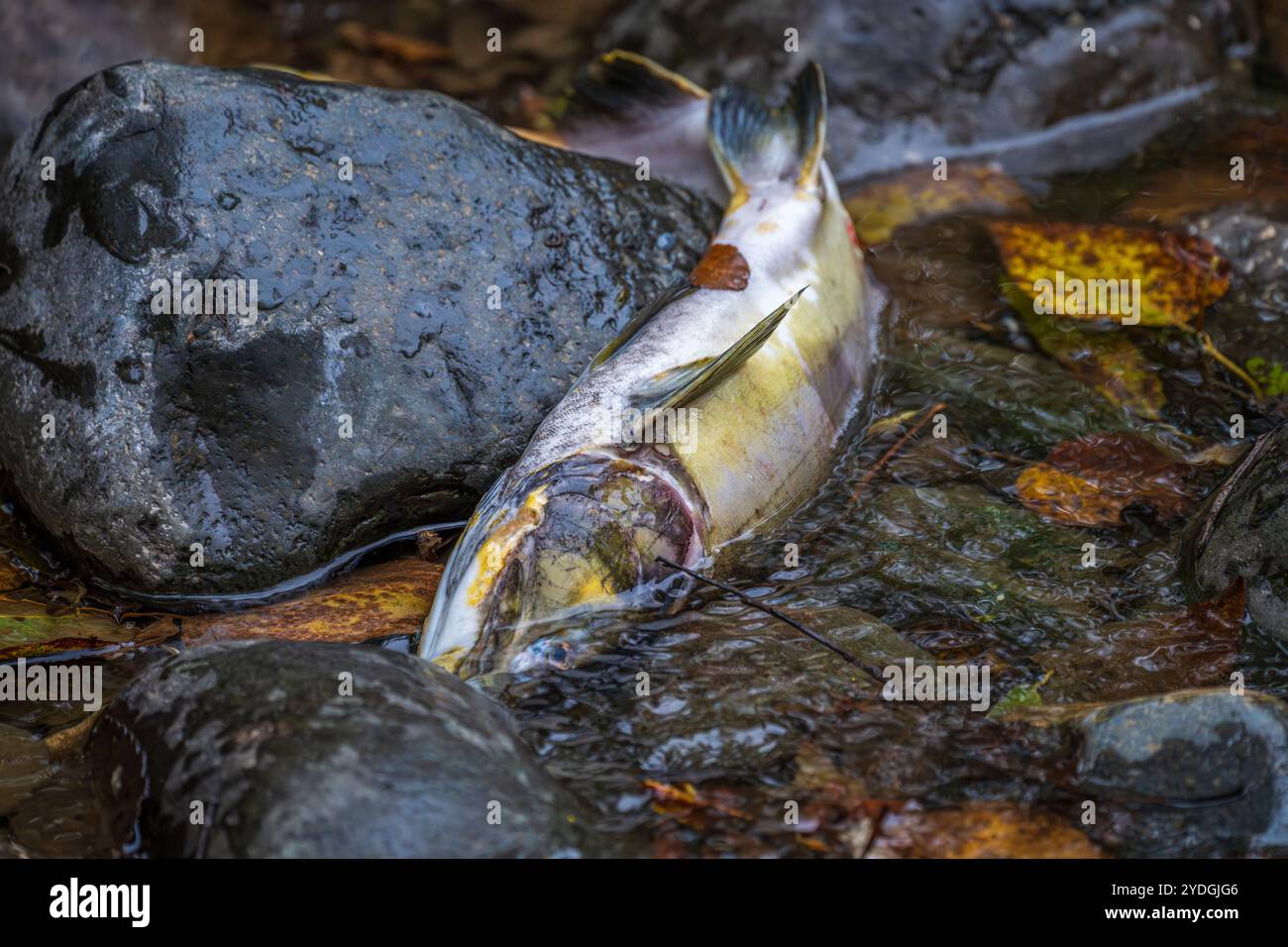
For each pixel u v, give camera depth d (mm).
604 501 3072
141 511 3127
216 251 3209
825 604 3096
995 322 4258
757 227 3961
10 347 3320
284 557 3217
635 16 5793
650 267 3822
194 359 3156
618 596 3031
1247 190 4852
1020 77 5410
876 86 5422
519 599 2912
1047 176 5184
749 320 3637
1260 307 4273
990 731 2658
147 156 3260
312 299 3262
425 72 5645
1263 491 3029
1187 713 2533
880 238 4793
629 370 3383
